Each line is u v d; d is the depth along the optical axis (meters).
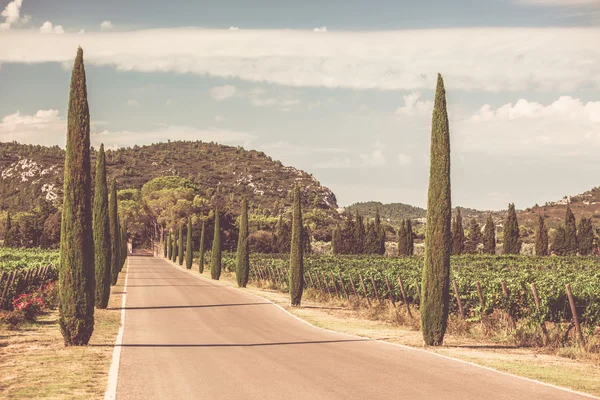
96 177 29.36
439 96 19.00
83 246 17.27
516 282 24.95
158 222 136.25
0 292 24.78
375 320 26.22
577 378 12.98
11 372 12.79
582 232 82.69
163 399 10.39
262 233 128.38
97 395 10.61
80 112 17.48
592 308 18.62
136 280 54.47
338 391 11.16
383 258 69.81
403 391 11.19
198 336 19.77
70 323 17.05
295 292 32.50
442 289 18.45
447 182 18.81
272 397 10.62
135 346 17.22
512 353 17.20
